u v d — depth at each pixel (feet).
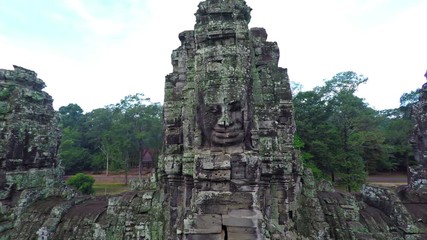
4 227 28.19
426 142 33.42
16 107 31.07
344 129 94.89
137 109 139.03
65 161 148.25
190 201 20.01
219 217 16.92
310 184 27.25
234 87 18.01
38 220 28.71
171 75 25.08
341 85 104.06
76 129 180.45
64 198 32.58
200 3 20.71
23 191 30.30
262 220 16.79
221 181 17.49
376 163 119.55
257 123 19.92
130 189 32.14
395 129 134.10
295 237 23.00
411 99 153.17
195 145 18.92
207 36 19.39
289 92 25.82
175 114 23.29
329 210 26.78
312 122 94.63
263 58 25.99
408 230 25.40
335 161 87.92
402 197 31.91
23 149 31.12
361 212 27.58
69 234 27.40
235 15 19.61
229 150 18.11
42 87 35.22
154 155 142.10
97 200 33.17
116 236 25.77
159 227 25.16
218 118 18.02
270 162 21.36
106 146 141.18
